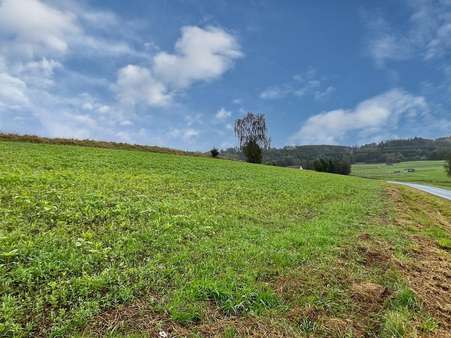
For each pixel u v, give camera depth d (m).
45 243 7.87
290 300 6.62
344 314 6.24
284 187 27.08
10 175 14.62
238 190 21.58
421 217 20.86
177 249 8.91
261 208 16.48
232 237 10.58
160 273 7.25
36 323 5.22
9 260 6.84
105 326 5.38
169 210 12.86
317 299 6.67
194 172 29.78
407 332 5.71
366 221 16.11
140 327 5.41
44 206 10.55
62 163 22.97
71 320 5.35
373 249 10.49
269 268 8.05
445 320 6.31
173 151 64.69
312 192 26.27
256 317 5.94
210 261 8.16
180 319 5.66
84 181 16.25
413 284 7.71
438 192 50.06
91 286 6.34
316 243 10.48
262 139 90.75
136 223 10.62
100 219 10.51
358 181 54.84
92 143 53.31
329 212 17.66
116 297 6.13
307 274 7.87
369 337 5.64
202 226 11.24
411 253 10.63
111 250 8.21
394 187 52.38
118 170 23.33
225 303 6.22
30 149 31.44
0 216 9.36
